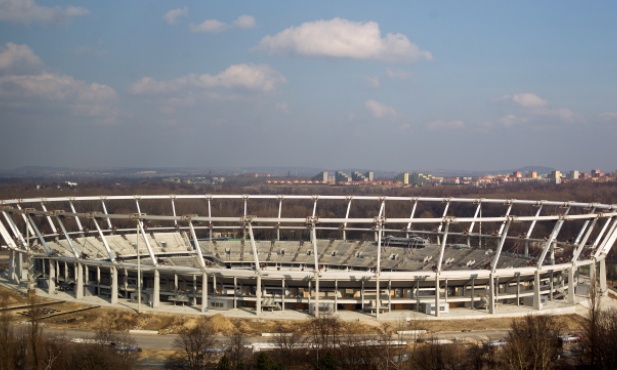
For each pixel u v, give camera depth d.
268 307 130.00
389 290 128.50
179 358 98.12
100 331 103.06
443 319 123.50
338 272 127.06
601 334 95.31
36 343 88.62
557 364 94.44
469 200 174.25
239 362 87.25
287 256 177.00
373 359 95.00
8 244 158.12
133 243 173.00
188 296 133.38
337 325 114.00
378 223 126.44
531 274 132.12
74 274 149.50
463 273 126.38
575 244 146.50
